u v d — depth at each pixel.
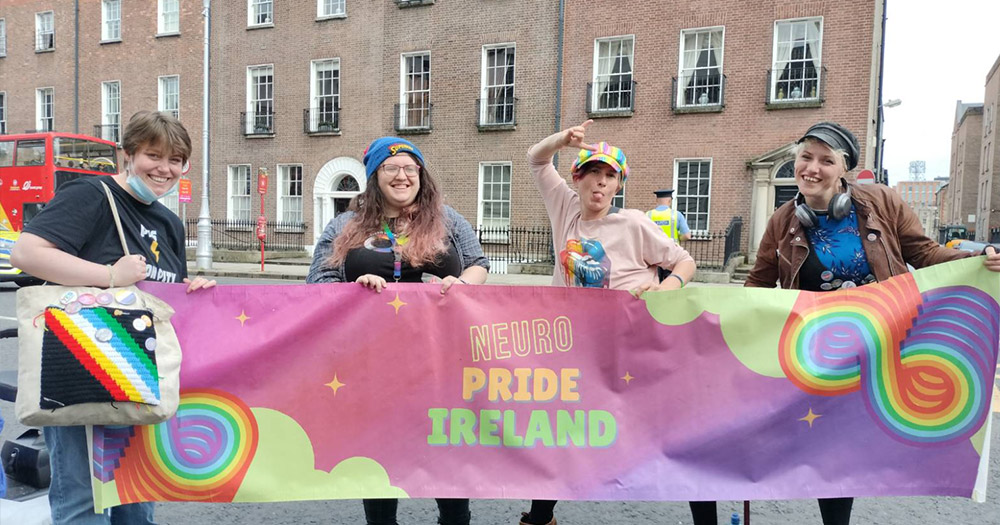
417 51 19.03
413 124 19.36
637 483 2.56
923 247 2.68
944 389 2.54
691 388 2.58
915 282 2.56
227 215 21.78
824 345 2.57
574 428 2.60
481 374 2.60
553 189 3.07
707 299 2.58
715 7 15.86
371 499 2.65
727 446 2.57
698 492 2.55
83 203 2.14
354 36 19.77
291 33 20.56
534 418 2.60
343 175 20.31
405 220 2.75
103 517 2.31
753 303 2.58
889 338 2.56
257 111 21.34
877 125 17.45
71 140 16.44
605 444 2.59
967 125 62.38
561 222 3.02
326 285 2.57
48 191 15.89
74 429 2.24
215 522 3.30
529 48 17.70
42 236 2.03
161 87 22.58
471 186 18.59
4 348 6.55
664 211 9.96
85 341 2.01
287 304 2.56
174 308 2.47
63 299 2.04
